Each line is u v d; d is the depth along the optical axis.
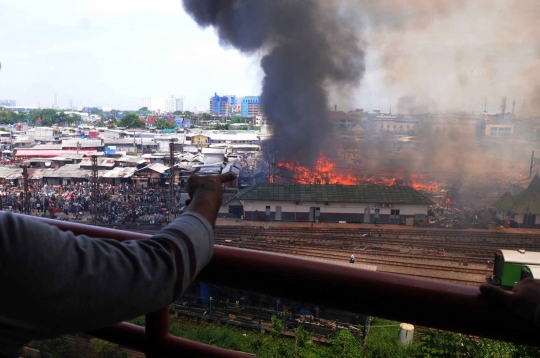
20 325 0.60
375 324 4.15
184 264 0.68
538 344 0.70
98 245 0.64
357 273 0.79
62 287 0.57
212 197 0.83
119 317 0.62
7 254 0.56
